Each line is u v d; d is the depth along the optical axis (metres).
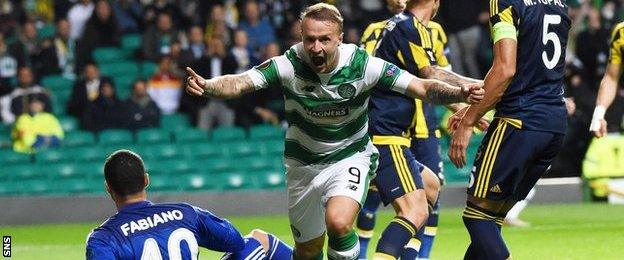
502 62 8.71
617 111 22.88
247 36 24.27
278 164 23.05
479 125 10.04
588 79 23.83
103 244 7.56
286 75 8.66
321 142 8.94
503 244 9.07
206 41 24.31
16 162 22.08
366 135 9.14
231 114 23.47
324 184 9.02
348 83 8.66
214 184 22.61
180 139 22.97
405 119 10.25
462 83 9.80
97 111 22.81
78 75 24.09
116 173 7.76
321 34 8.37
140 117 22.86
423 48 10.11
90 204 20.83
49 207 20.64
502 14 8.89
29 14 25.88
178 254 7.67
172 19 25.09
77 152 22.42
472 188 9.09
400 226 9.91
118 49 25.05
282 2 25.31
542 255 13.82
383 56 10.33
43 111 22.42
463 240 15.67
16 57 23.70
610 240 15.40
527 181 9.30
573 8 25.98
